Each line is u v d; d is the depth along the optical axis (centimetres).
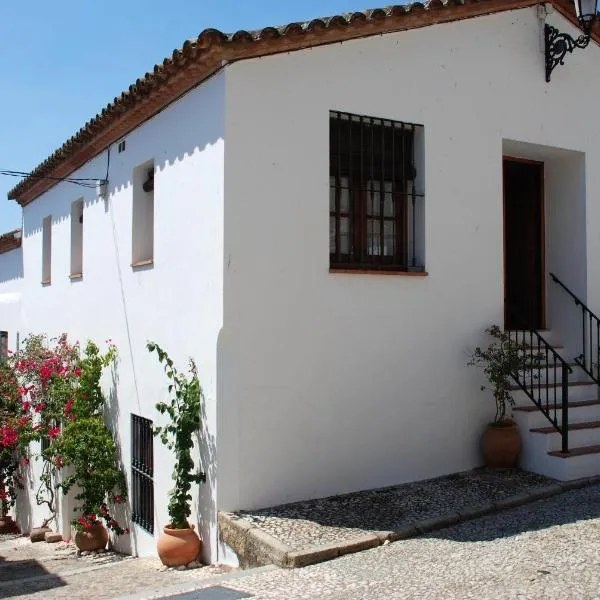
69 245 1130
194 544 659
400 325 739
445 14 757
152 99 764
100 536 937
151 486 805
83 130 940
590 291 906
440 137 775
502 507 650
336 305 698
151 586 607
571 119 890
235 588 495
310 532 582
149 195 871
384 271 725
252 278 652
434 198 768
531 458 764
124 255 889
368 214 745
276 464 659
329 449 689
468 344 786
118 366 905
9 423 1092
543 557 504
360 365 711
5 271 1664
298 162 680
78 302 1075
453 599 434
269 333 660
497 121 822
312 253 686
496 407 800
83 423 917
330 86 702
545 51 865
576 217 917
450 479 742
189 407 676
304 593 470
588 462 741
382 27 714
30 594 655
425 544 561
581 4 758
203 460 664
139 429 845
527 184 962
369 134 748
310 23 657
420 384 750
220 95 651
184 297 718
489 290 805
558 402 844
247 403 647
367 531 584
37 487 1221
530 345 809
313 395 682
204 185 679
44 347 1188
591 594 430
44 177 1080
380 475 718
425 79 766
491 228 809
